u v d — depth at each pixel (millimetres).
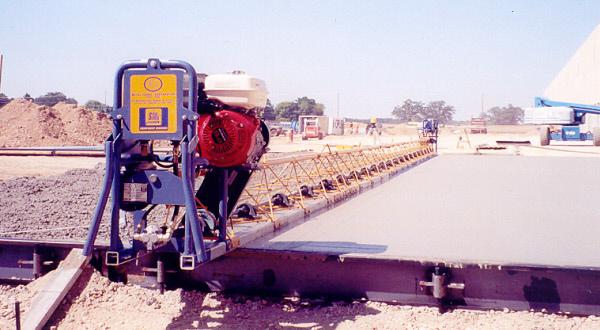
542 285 5371
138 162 5199
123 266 6199
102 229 8898
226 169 5516
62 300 5656
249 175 6078
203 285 6105
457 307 5500
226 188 5535
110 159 4840
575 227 8312
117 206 4891
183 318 5410
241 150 5391
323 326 5160
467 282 5488
